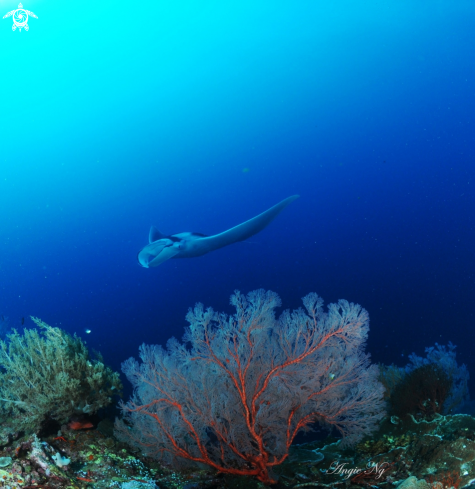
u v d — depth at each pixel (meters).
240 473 2.99
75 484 2.44
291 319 3.38
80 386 3.36
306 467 3.35
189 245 7.97
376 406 3.27
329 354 3.37
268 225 8.21
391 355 11.12
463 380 5.05
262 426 3.08
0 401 3.24
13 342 3.50
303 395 3.14
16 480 2.31
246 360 3.13
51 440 3.13
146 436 3.24
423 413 4.16
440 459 2.67
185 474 3.13
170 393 3.10
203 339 3.30
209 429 3.48
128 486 2.54
